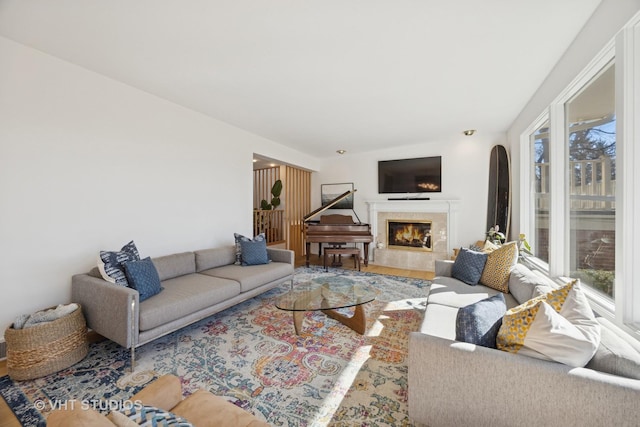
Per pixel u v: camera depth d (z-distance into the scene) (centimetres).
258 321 267
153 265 240
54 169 222
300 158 562
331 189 614
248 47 206
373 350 212
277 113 346
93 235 246
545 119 279
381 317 277
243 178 414
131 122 273
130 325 182
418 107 325
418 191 512
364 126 399
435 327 169
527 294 196
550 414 103
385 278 432
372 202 550
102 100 250
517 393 108
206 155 354
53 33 190
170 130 310
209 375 180
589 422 97
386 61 224
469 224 472
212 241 364
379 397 159
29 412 146
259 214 541
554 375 103
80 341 195
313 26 181
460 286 250
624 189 142
